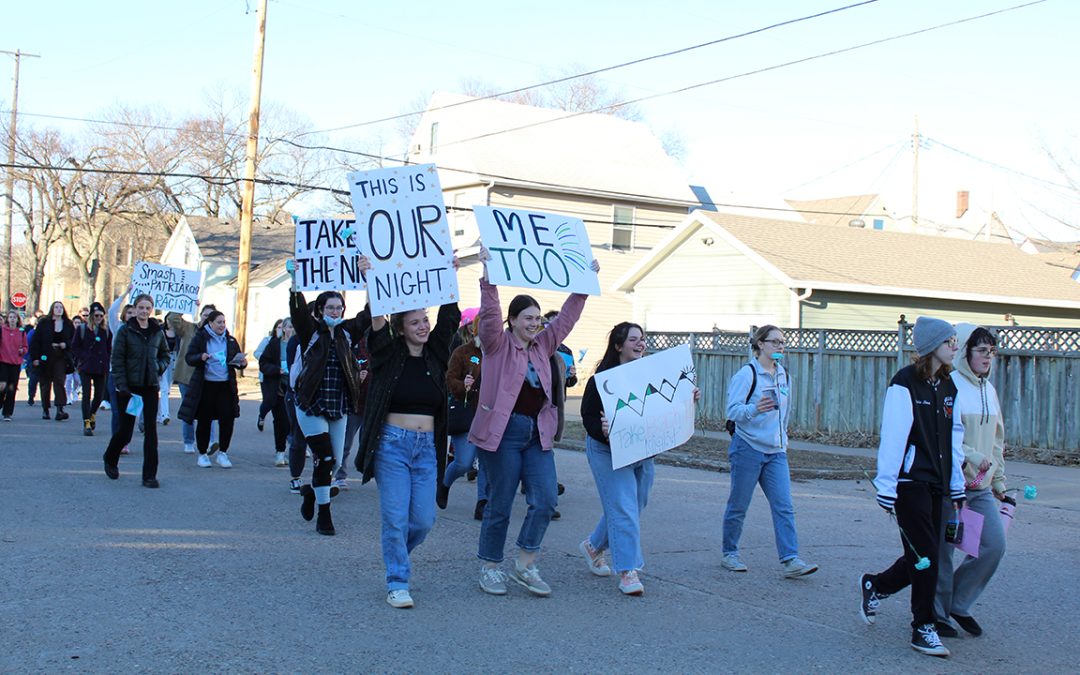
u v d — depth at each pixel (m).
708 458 14.63
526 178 37.28
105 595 6.41
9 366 17.48
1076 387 15.27
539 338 7.01
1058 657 5.86
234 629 5.79
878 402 17.62
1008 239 58.06
